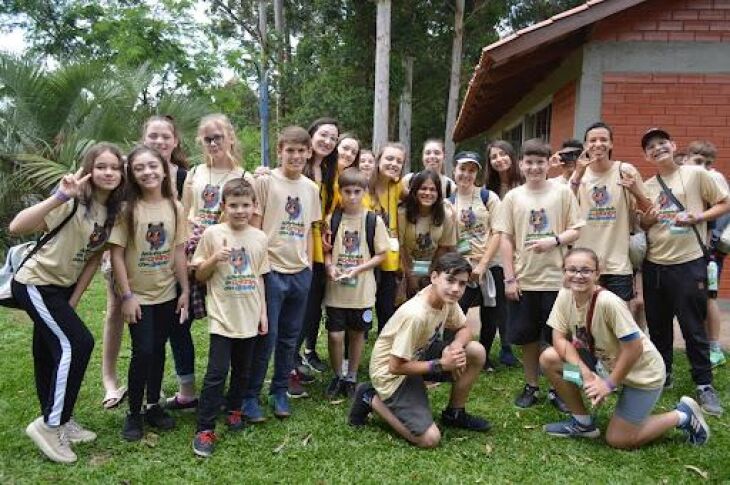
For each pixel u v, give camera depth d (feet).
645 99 20.77
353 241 13.34
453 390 11.91
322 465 10.38
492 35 69.56
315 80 62.75
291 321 12.54
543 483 9.90
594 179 13.96
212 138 12.37
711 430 11.93
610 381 10.77
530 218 13.03
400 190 14.80
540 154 13.01
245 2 82.17
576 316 11.35
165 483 9.75
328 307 13.44
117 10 53.78
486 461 10.66
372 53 62.80
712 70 20.44
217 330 11.09
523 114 35.81
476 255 15.34
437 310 11.46
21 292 10.22
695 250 13.17
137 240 10.91
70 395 10.27
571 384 11.47
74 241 10.20
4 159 29.84
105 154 10.16
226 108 53.67
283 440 11.31
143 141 12.62
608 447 11.27
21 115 30.37
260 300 11.60
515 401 13.48
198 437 10.82
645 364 10.86
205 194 12.46
